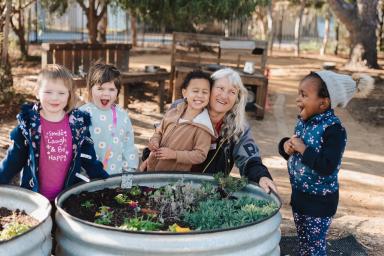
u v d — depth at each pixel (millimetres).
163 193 2566
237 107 2859
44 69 2529
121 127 3281
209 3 9383
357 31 15562
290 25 29875
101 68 3221
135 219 2131
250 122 8625
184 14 9641
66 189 2348
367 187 5844
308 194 2701
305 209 2719
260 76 8734
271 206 2328
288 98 11000
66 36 21547
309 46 24406
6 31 8164
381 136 8359
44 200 2092
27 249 1794
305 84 2688
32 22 15516
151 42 23688
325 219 2721
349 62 15930
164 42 23031
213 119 2934
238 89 2844
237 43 9281
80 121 2643
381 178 6219
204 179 2674
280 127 8445
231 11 9969
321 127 2637
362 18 15445
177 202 2439
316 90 2650
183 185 2627
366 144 7840
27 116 2514
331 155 2547
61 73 2494
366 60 15555
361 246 3541
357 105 10391
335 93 2639
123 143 3318
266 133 8000
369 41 15516
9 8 8117
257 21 26875
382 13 20141
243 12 10242
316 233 2748
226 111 2883
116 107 3328
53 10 12172
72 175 2615
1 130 6930
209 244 1865
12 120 7543
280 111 9664
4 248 1721
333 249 3430
